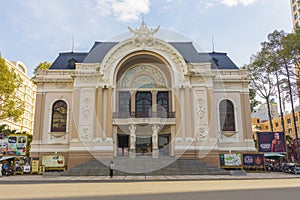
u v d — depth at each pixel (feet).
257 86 89.30
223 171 56.13
